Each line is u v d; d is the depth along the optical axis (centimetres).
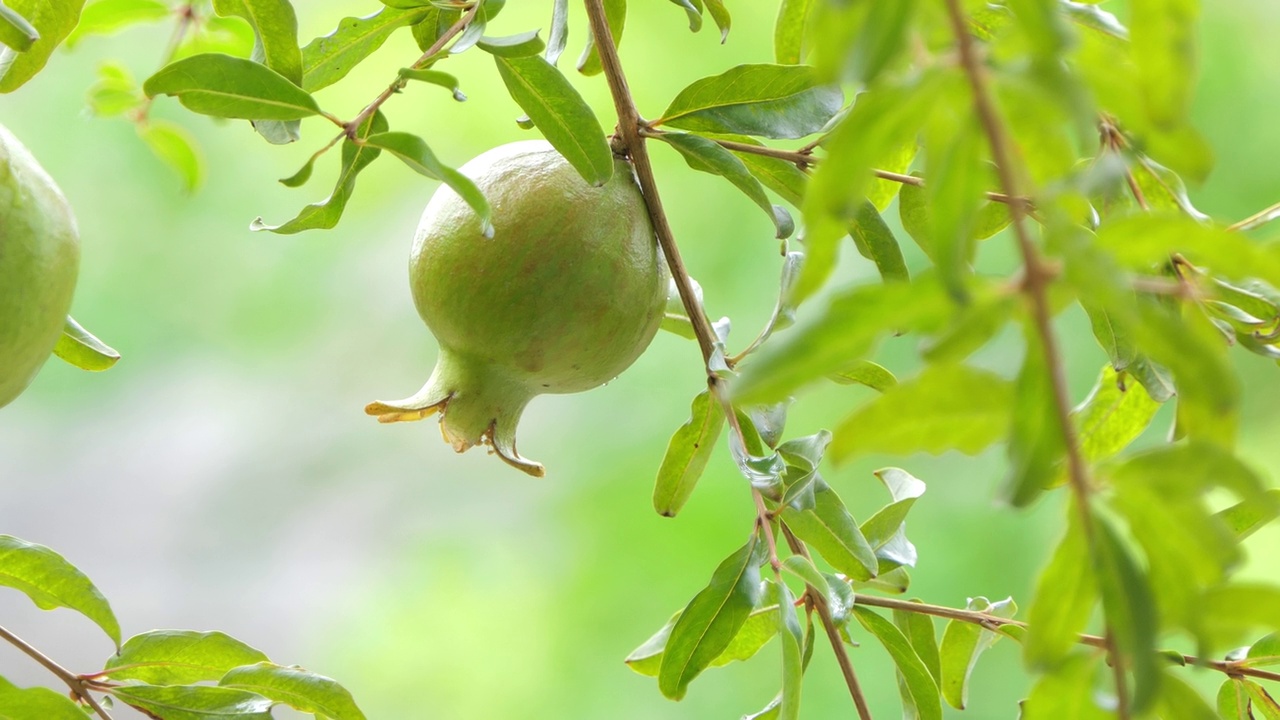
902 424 99
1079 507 98
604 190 131
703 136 132
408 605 256
